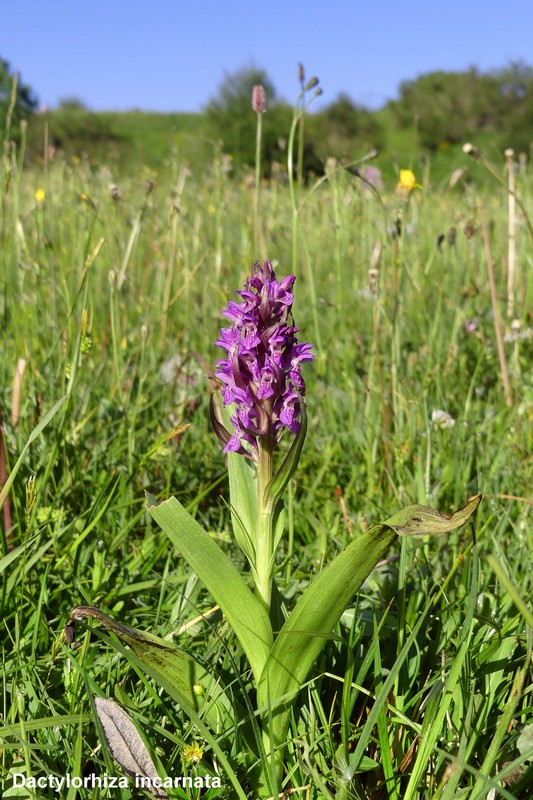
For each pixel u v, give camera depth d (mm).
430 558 779
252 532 610
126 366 1021
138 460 886
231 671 649
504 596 707
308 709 634
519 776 598
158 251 1485
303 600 575
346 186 1475
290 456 581
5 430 858
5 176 1011
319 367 1162
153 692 632
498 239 1745
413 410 994
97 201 1687
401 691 646
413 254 1506
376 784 610
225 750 623
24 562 698
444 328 1316
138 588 745
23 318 1188
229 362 583
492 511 814
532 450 956
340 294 1171
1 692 656
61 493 809
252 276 584
